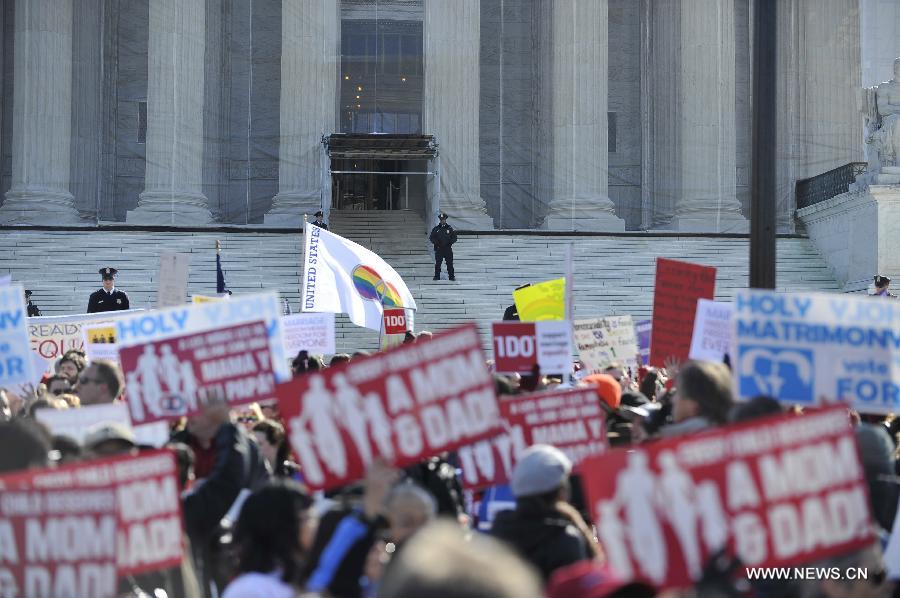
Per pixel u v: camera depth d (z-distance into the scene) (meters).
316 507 12.55
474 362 11.80
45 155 76.81
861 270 69.62
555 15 81.94
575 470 14.57
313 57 79.62
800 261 74.56
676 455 8.59
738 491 8.61
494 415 11.79
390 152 78.88
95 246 71.00
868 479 13.50
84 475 9.98
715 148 81.94
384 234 76.94
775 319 13.38
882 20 90.19
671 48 84.88
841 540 8.70
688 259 74.81
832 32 84.81
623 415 17.67
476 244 73.88
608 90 88.25
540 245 74.31
